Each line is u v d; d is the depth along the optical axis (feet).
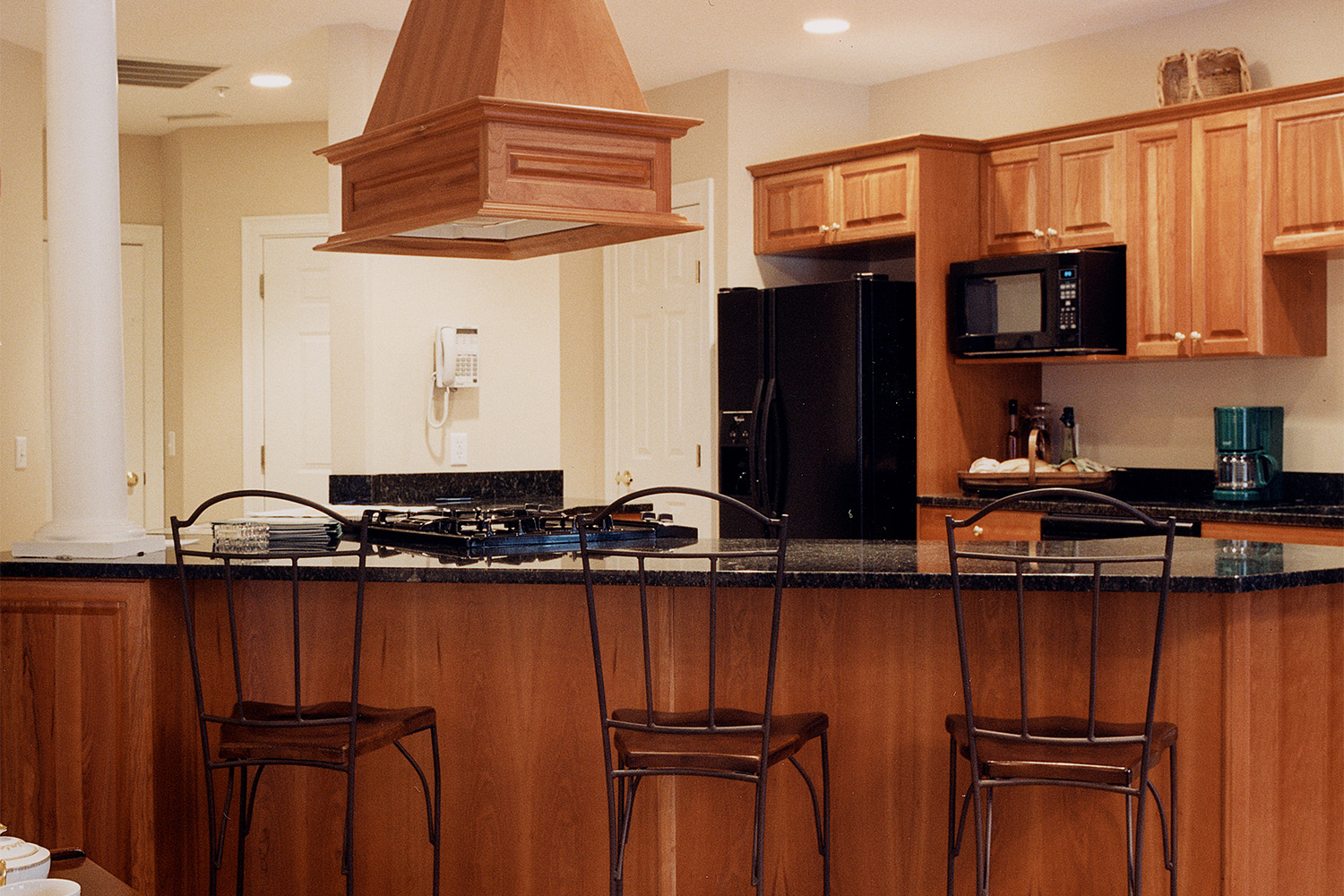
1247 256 13.92
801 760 9.17
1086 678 8.76
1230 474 14.53
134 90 17.71
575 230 9.75
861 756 9.08
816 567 8.60
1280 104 13.58
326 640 9.85
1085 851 8.77
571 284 20.42
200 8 14.39
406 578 8.95
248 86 17.56
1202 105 14.20
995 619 8.91
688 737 8.02
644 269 19.33
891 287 16.40
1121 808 8.64
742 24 15.84
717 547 10.29
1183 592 8.05
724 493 17.83
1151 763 7.80
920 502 16.21
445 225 10.02
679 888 9.25
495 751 9.54
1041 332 15.38
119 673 9.72
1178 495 15.78
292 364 19.83
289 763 8.52
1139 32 15.93
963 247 16.65
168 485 20.17
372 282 15.43
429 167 8.65
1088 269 15.03
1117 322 15.30
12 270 15.23
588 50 8.64
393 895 9.82
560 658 9.40
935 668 8.98
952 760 8.26
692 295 18.58
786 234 17.87
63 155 10.35
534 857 9.49
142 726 9.73
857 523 16.24
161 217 20.27
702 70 18.04
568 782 9.41
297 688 8.45
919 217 16.22
